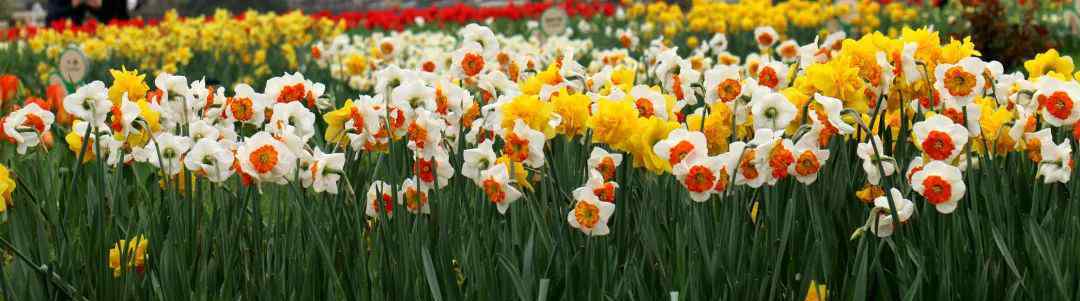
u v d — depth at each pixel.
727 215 2.75
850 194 3.03
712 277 2.66
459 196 3.18
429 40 10.02
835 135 3.10
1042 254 2.63
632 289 2.72
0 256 2.94
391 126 3.08
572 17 16.31
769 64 3.62
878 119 3.35
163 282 2.76
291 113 3.06
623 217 2.93
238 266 2.96
